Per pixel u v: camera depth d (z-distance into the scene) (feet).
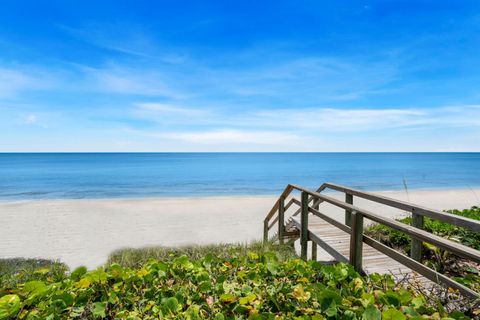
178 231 34.37
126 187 87.45
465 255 5.77
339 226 11.70
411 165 210.18
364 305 5.22
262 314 5.21
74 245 28.81
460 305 5.86
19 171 146.41
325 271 7.20
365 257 12.35
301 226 16.01
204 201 59.47
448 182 101.14
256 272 7.29
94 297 6.08
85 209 49.47
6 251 27.04
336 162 254.68
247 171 150.71
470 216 18.37
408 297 5.56
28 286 5.61
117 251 20.75
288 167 185.06
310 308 5.40
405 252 15.56
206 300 6.02
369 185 92.94
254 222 39.24
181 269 7.38
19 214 45.06
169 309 5.32
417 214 9.53
